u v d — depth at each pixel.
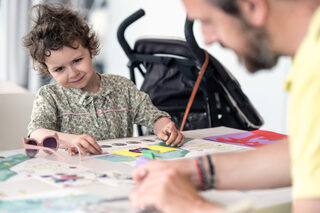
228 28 0.68
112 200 0.77
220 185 0.81
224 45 0.74
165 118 1.79
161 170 0.78
